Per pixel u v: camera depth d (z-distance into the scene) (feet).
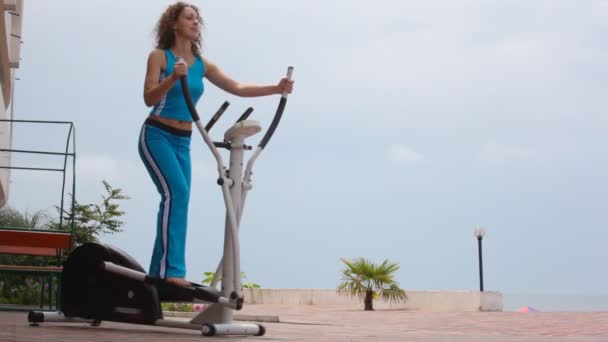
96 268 13.52
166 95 13.15
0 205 42.68
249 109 12.97
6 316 18.43
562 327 21.61
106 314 13.44
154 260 13.11
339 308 50.21
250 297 61.46
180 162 13.37
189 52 13.61
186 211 13.24
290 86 13.46
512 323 24.41
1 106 37.99
